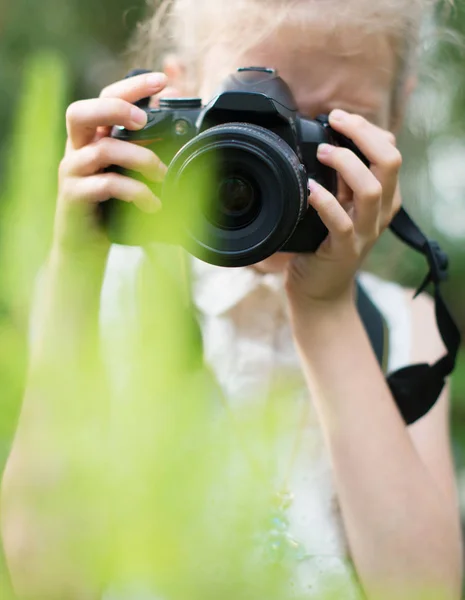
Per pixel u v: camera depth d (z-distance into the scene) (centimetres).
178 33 189
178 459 32
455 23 251
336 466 145
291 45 159
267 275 171
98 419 36
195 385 35
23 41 356
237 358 164
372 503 141
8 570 42
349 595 50
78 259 135
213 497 32
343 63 161
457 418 354
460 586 150
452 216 466
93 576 32
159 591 31
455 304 487
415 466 144
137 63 215
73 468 34
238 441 35
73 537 33
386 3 167
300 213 115
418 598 51
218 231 101
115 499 32
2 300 28
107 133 145
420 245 162
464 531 273
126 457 33
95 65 369
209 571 31
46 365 40
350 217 148
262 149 102
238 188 104
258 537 33
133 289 39
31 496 36
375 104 168
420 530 141
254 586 32
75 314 133
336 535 152
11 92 290
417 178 285
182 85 187
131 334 37
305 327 149
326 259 142
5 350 29
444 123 344
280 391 42
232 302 168
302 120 142
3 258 28
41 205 28
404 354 194
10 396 29
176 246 59
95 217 135
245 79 138
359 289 181
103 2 395
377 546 140
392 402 149
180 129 139
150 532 31
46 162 29
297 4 159
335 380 146
